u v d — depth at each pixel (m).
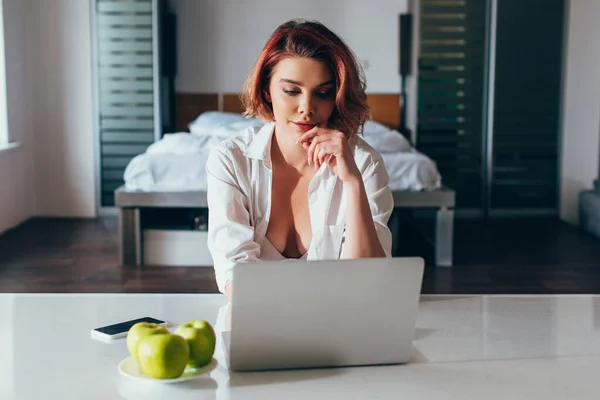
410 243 5.24
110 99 6.31
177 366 1.14
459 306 1.61
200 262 4.76
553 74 6.42
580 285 4.30
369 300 1.22
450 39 6.40
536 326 1.47
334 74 1.50
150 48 6.24
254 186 1.65
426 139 6.52
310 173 1.65
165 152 4.98
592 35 6.32
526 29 6.36
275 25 6.55
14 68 5.95
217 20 6.54
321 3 6.54
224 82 6.60
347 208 1.54
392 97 6.60
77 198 6.41
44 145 6.36
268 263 1.17
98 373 1.19
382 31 6.56
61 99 6.31
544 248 5.34
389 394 1.12
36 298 1.61
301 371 1.22
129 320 1.45
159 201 4.69
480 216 6.59
